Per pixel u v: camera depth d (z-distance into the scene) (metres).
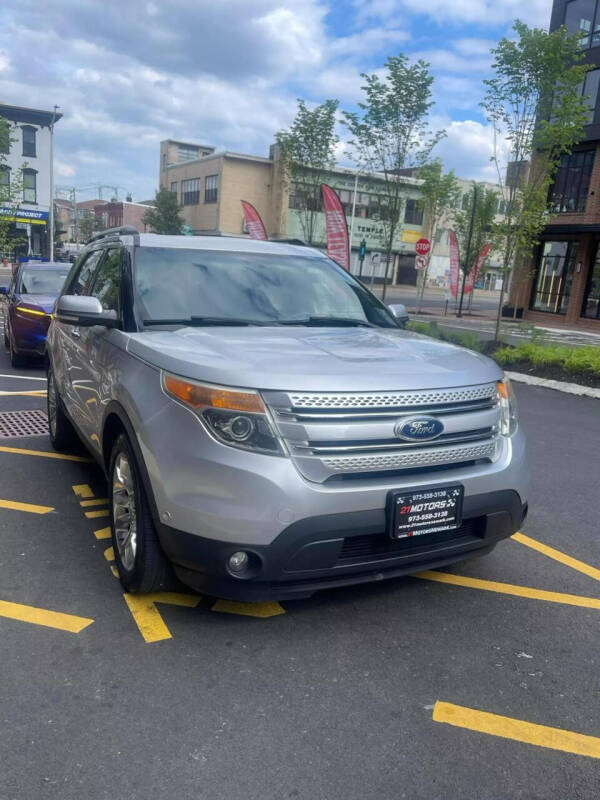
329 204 18.97
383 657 3.09
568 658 3.15
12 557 3.99
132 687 2.79
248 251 4.67
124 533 3.61
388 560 3.08
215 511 2.85
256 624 3.35
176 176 59.78
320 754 2.45
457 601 3.68
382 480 3.01
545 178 14.57
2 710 2.62
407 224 59.44
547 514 5.16
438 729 2.61
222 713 2.65
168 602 3.53
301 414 2.88
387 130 19.77
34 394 8.84
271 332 3.77
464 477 3.17
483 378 3.36
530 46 13.20
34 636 3.16
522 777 2.38
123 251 4.39
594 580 4.02
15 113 52.16
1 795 2.19
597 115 26.58
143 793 2.23
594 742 2.57
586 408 9.67
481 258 32.31
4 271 46.09
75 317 3.93
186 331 3.67
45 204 54.44
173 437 2.99
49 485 5.29
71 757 2.38
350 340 3.68
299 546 2.87
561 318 29.39
